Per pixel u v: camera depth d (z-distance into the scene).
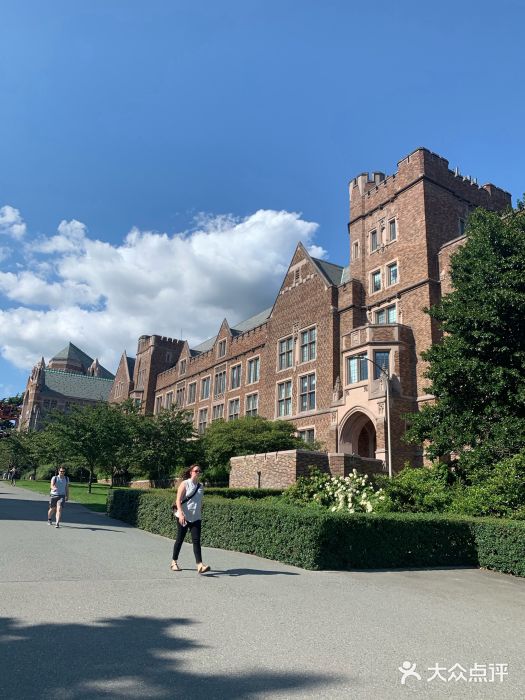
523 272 16.48
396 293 30.42
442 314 18.34
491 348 16.75
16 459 58.62
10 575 7.91
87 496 30.41
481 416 16.72
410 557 11.16
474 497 14.40
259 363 42.22
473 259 17.72
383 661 5.06
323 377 33.22
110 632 5.48
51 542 11.67
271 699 4.09
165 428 35.41
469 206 32.19
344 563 10.23
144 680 4.34
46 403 99.25
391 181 32.81
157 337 66.69
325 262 38.75
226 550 12.00
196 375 54.03
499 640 5.97
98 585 7.51
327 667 4.82
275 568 9.73
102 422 33.72
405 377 28.05
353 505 13.79
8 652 4.82
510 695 4.46
